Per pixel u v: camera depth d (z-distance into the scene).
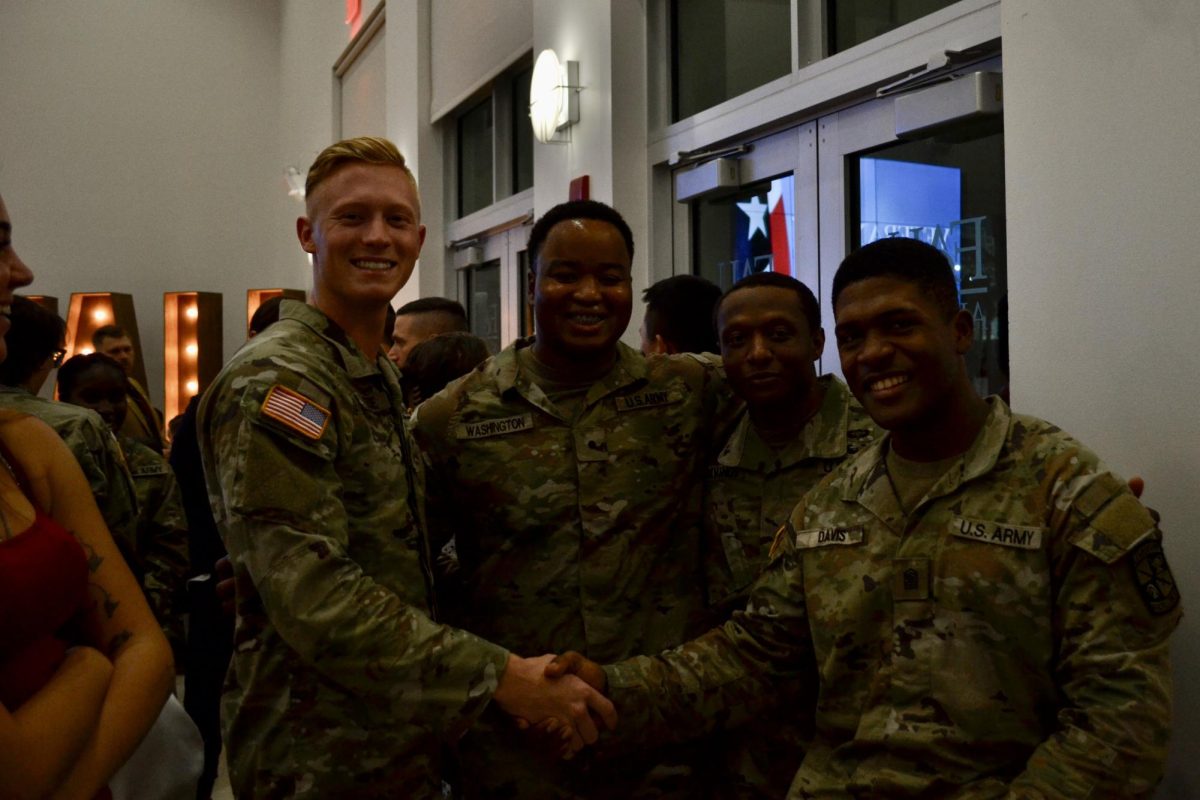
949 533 1.31
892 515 1.38
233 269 10.07
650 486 1.86
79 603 1.25
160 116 9.83
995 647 1.26
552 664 1.53
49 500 1.29
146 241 9.76
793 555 1.52
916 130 2.84
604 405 1.88
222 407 1.46
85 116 9.55
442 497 1.90
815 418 1.83
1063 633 1.23
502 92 5.89
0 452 1.26
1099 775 1.16
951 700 1.28
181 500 3.00
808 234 3.43
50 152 9.44
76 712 1.15
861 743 1.34
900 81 2.90
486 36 5.75
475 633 1.87
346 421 1.53
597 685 1.57
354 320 1.64
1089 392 1.91
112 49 9.66
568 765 1.76
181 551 2.96
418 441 1.90
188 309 9.08
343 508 1.50
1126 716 1.16
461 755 1.81
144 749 1.43
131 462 2.94
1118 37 1.86
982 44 2.67
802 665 1.54
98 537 1.32
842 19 3.29
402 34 7.03
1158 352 1.79
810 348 1.81
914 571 1.33
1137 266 1.83
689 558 1.92
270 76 10.29
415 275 6.77
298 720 1.50
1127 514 1.21
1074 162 1.94
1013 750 1.26
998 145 2.72
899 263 1.35
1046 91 2.00
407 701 1.45
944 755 1.27
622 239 1.85
